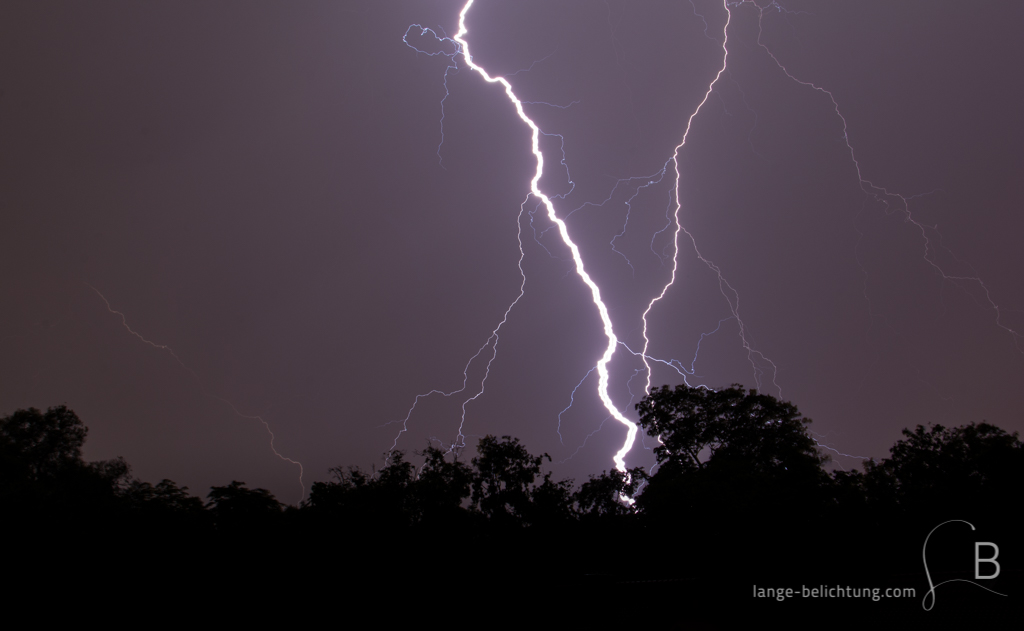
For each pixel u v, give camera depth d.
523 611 11.27
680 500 16.09
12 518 11.49
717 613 11.09
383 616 11.06
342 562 11.93
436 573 12.04
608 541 15.82
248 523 12.52
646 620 11.07
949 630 10.04
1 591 10.17
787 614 10.84
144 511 12.45
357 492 15.18
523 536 15.43
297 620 10.79
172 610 10.52
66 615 10.11
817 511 16.31
